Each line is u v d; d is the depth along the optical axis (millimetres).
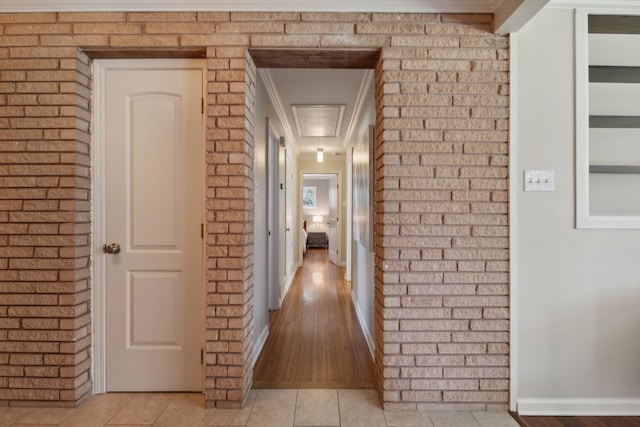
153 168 1906
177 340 1923
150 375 1924
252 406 1798
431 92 1771
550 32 1791
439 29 1773
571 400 1794
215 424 1649
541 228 1793
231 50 1770
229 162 1772
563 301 1795
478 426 1655
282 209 4133
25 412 1734
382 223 1813
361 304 3217
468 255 1778
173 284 1915
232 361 1775
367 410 1771
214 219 1776
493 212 1779
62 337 1771
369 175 2584
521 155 1787
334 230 7051
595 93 1963
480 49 1775
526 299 1795
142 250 1914
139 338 1916
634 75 1896
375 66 2002
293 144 5082
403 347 1775
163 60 1898
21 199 1770
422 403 1777
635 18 1811
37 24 1771
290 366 2285
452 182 1778
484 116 1778
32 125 1769
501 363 1782
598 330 1795
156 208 1914
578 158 1786
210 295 1776
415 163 1777
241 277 1774
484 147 1779
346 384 2035
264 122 2820
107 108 1902
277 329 3039
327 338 2818
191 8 1768
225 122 1771
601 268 1796
